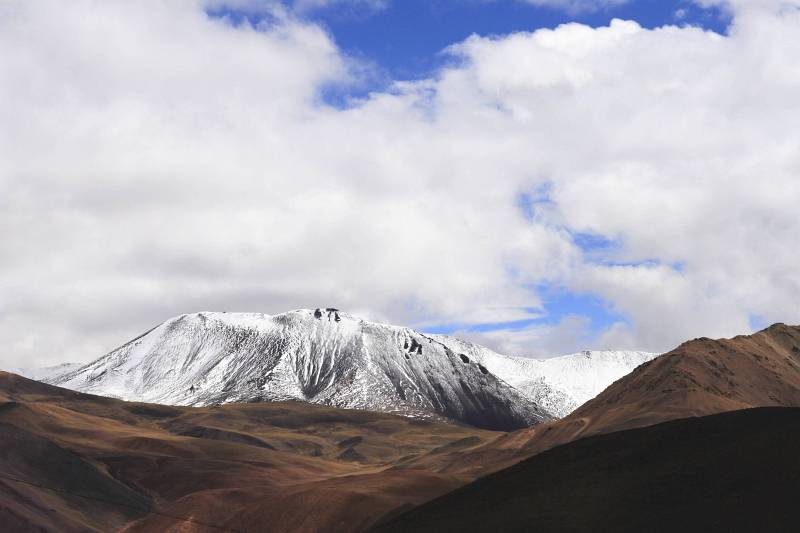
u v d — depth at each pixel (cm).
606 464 8131
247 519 12875
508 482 8700
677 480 7175
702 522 6444
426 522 8519
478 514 8188
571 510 7444
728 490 6725
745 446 7231
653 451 7962
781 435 7162
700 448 7662
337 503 12381
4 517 13562
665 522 6638
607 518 7088
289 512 12519
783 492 6394
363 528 11819
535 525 7375
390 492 12781
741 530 6166
